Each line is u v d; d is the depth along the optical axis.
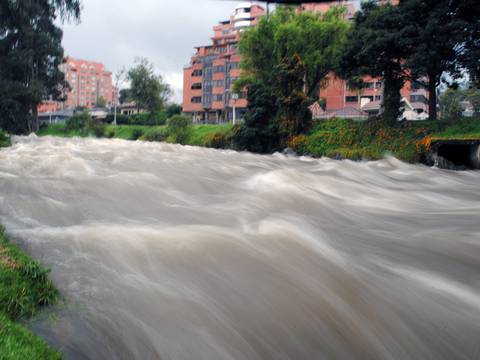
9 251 4.25
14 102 50.75
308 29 39.91
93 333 3.26
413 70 28.61
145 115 73.56
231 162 18.31
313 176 12.77
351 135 31.56
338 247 5.81
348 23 40.78
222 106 80.75
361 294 4.46
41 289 3.69
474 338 3.87
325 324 3.89
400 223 7.72
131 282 4.13
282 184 10.77
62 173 10.05
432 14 27.16
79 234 5.26
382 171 19.28
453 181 17.17
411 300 4.42
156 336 3.35
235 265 4.76
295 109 34.22
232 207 7.78
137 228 5.71
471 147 23.47
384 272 5.07
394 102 31.52
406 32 28.20
